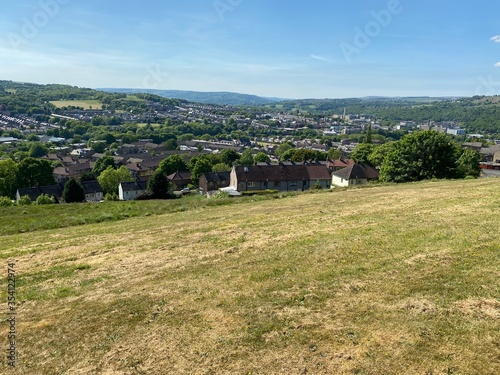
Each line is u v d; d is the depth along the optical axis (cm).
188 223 2247
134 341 843
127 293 1112
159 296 1061
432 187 3038
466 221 1536
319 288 1001
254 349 766
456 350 699
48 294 1174
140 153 17312
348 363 694
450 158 5016
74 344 862
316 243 1424
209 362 742
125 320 940
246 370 708
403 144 5203
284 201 3039
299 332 805
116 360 782
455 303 852
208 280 1144
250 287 1055
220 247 1519
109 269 1373
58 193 8481
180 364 746
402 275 1026
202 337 827
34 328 956
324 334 788
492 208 1770
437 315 813
